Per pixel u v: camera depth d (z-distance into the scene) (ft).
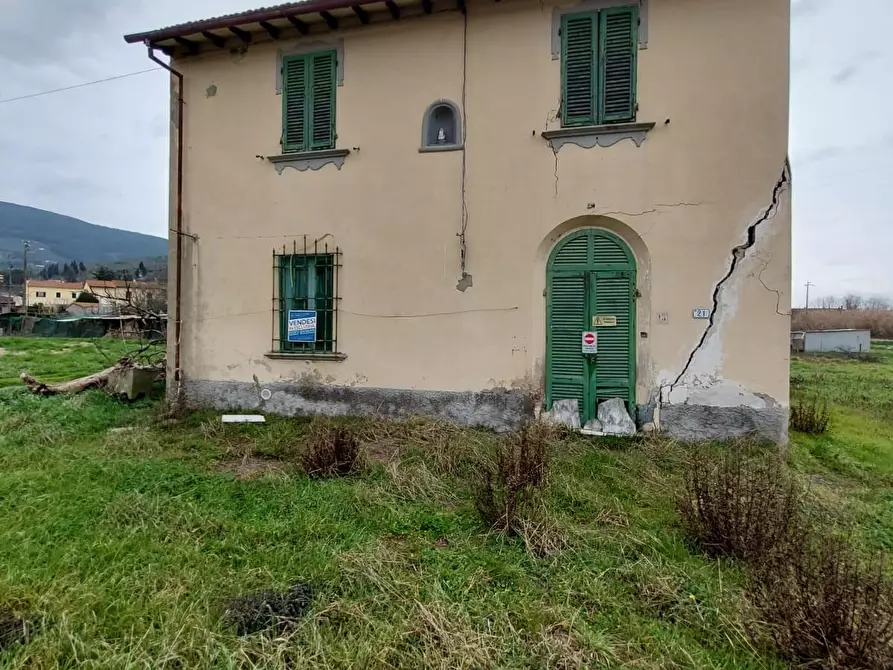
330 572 9.87
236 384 25.05
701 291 19.33
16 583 9.20
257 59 24.57
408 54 22.49
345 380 23.50
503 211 21.39
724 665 7.70
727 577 10.01
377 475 15.61
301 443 19.34
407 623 8.24
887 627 7.29
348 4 21.42
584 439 19.13
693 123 19.33
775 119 18.62
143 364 29.55
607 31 20.06
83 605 8.59
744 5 18.84
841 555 9.35
